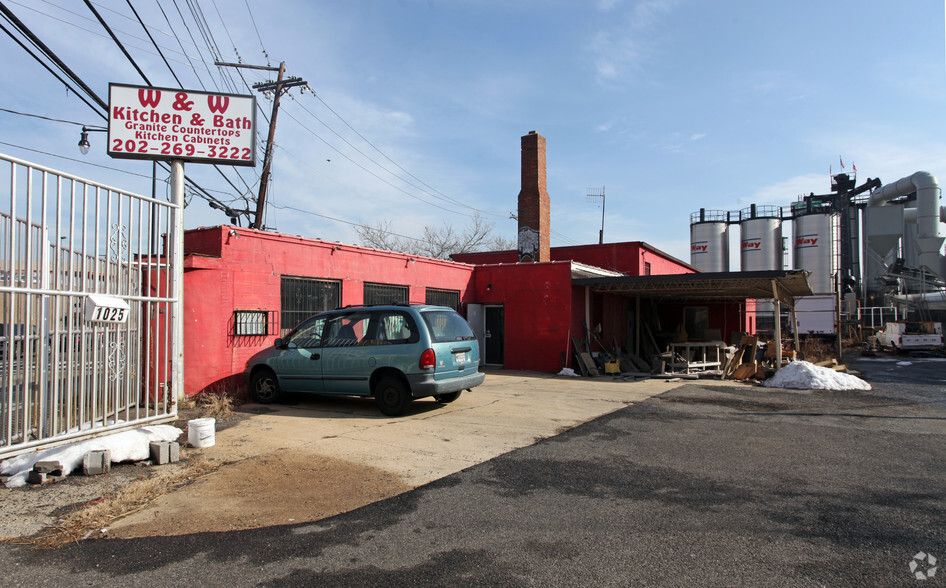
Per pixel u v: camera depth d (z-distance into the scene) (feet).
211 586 11.02
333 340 30.73
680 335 68.03
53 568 11.75
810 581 11.10
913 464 19.94
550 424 27.02
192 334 32.76
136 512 15.05
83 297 20.48
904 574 11.40
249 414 29.04
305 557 12.28
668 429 26.03
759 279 47.93
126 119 31.01
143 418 24.11
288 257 38.40
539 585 10.99
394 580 11.21
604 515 14.79
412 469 19.13
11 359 17.87
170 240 27.66
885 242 137.59
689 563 11.93
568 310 52.95
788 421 28.25
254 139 32.12
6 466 17.52
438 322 29.63
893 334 91.09
